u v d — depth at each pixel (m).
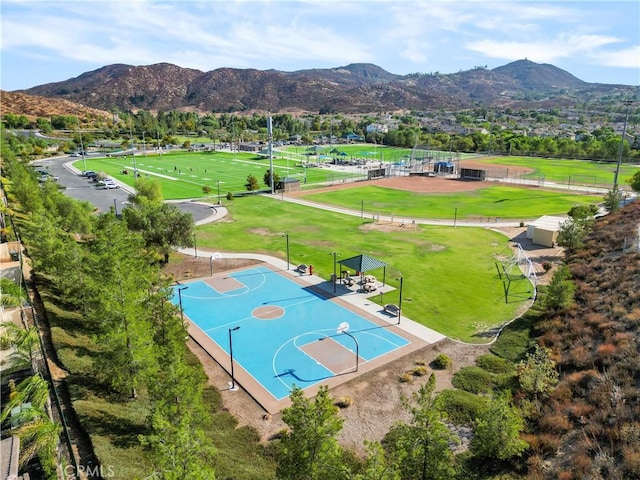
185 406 22.12
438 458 19.80
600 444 22.72
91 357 32.00
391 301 47.50
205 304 47.12
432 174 137.75
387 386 32.66
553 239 64.56
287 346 38.56
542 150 179.25
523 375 30.28
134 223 57.09
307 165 156.88
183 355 31.31
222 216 84.75
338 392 31.98
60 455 21.73
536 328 40.19
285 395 31.80
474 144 199.62
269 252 64.00
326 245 66.75
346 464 23.47
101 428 24.16
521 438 25.00
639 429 22.45
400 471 18.73
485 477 23.20
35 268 46.22
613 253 53.12
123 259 33.91
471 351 37.59
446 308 45.75
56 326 34.38
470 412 28.97
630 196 97.62
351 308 45.94
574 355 32.53
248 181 108.44
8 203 73.50
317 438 18.23
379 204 95.44
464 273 55.22
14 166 90.44
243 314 44.78
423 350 37.69
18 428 20.59
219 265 58.72
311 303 47.22
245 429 27.89
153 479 18.16
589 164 156.50
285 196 104.31
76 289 39.56
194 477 16.75
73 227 61.34
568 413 26.52
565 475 21.27
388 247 65.50
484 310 45.31
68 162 158.62
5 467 18.56
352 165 158.12
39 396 21.97
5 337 28.03
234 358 36.72
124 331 27.41
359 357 36.72
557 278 42.19
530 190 110.62
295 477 18.20
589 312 39.25
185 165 155.75
